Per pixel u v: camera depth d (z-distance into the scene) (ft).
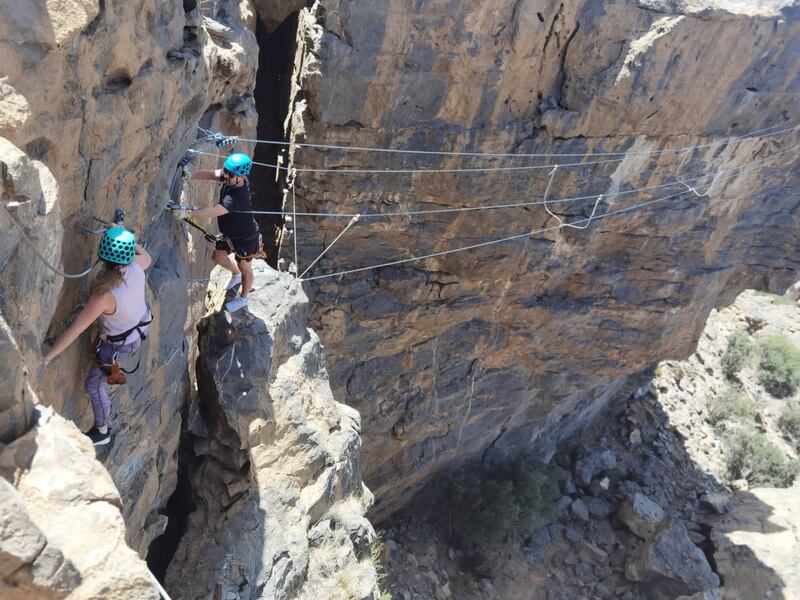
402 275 46.26
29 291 11.48
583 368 54.03
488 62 38.60
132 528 20.08
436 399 52.60
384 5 36.11
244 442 23.26
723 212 49.29
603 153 43.16
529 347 51.90
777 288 55.88
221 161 27.12
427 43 37.55
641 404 73.31
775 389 84.84
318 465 24.75
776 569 58.95
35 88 11.94
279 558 21.81
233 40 29.96
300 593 22.16
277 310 26.00
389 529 58.34
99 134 14.16
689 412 75.66
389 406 51.42
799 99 45.57
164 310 19.36
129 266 14.07
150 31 16.28
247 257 21.66
